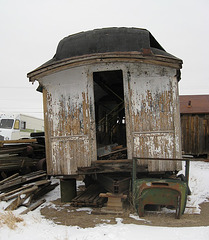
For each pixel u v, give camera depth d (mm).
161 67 5957
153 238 3744
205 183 8281
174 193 4910
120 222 4672
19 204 5688
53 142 6332
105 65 6090
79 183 8867
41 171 7711
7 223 4492
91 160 6035
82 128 6152
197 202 6277
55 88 6414
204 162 14086
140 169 5828
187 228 4207
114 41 6473
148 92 5992
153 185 4977
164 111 5926
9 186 6238
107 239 3742
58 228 4371
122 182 5648
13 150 7934
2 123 14484
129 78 6031
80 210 5605
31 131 17594
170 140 5855
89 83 6156
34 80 6559
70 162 6168
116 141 11039
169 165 5820
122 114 10703
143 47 6320
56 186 8305
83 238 3795
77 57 5883
